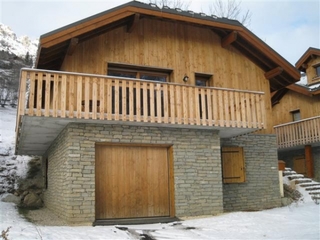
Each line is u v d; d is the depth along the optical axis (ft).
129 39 30.73
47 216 28.66
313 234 20.58
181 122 27.27
